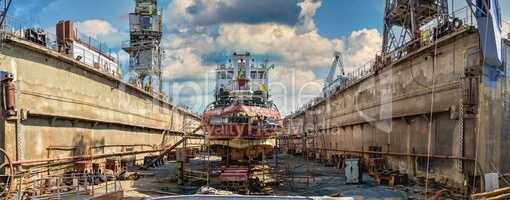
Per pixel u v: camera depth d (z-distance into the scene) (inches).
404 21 1515.7
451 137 897.5
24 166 901.2
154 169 1573.6
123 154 1576.0
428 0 1406.3
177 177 1154.0
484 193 726.5
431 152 979.3
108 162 1315.2
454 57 896.3
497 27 803.4
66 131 1135.6
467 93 828.6
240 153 1263.5
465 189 819.4
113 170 1301.7
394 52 1283.2
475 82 822.5
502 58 845.8
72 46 1235.9
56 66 1076.5
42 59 1010.7
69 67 1149.1
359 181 1093.8
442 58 944.9
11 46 893.2
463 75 849.5
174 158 2096.5
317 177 1254.9
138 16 2640.3
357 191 930.7
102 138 1406.3
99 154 1347.2
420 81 1054.4
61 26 1238.3
